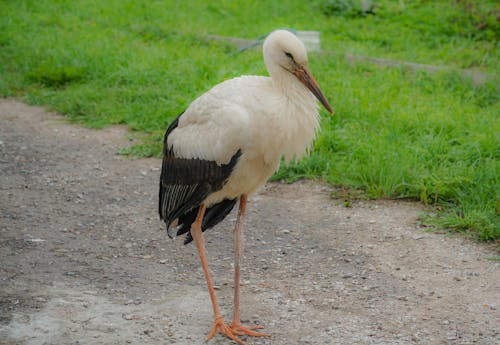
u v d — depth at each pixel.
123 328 6.75
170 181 7.25
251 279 7.90
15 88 15.18
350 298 7.43
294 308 7.22
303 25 19.08
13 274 7.82
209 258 8.47
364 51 16.77
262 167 6.96
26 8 20.80
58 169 11.23
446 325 6.86
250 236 9.03
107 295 7.42
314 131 7.08
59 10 20.77
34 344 6.43
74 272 7.94
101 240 8.87
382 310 7.16
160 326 6.82
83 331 6.67
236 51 16.91
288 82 6.88
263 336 6.67
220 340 6.62
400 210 9.62
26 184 10.62
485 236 8.67
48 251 8.47
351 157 10.98
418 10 19.75
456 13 18.91
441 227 9.05
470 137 11.29
